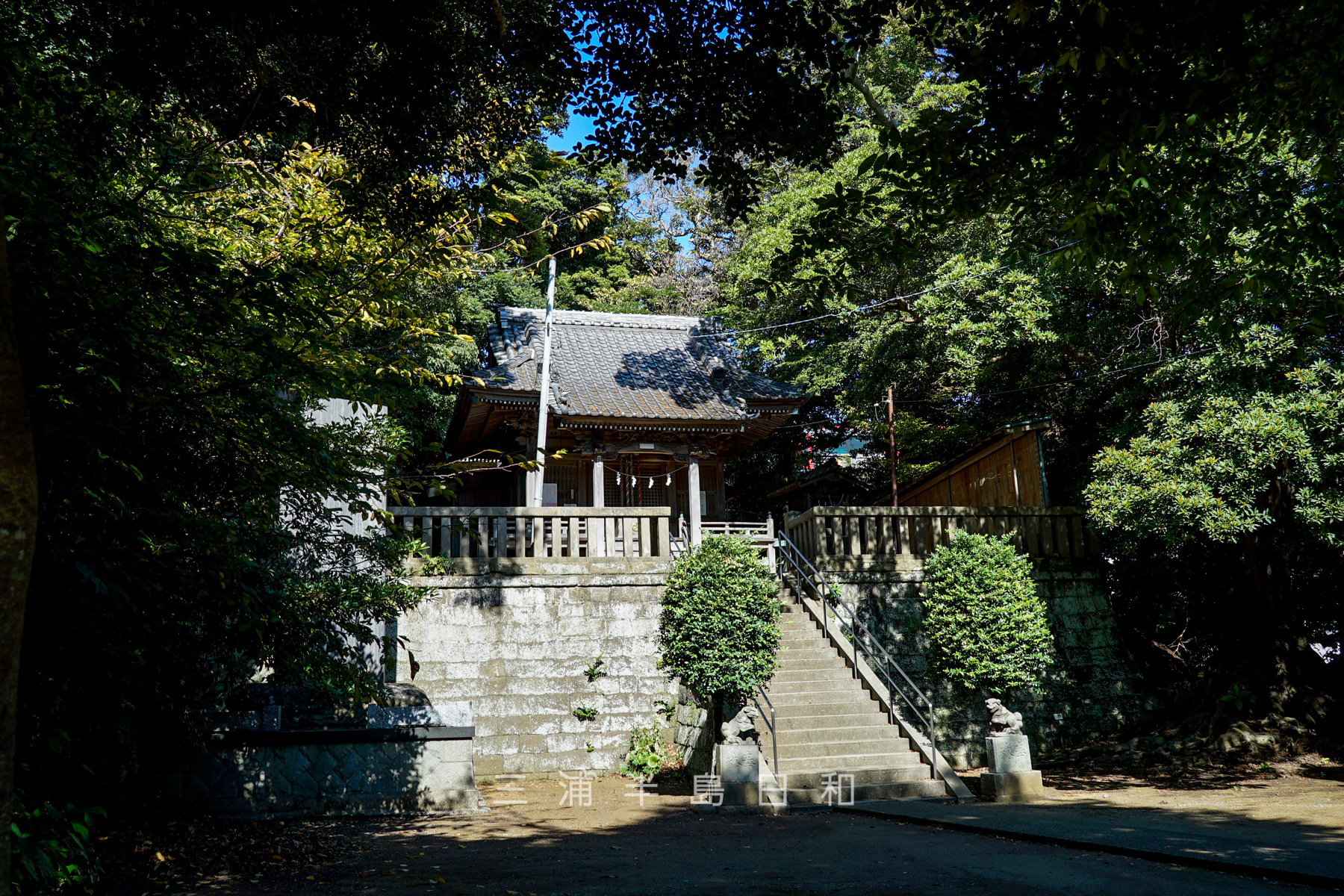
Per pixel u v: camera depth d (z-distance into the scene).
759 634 11.27
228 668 7.65
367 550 8.03
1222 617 15.80
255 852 7.18
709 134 6.73
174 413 5.11
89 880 5.16
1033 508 16.00
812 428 27.55
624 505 19.83
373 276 8.11
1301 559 13.85
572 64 6.34
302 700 10.05
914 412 24.16
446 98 6.62
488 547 13.72
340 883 6.14
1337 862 6.23
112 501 4.95
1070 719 14.84
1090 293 15.85
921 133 7.02
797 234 7.71
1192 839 7.38
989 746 11.19
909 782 11.06
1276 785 11.40
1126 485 12.59
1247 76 5.80
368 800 9.55
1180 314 7.62
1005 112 6.16
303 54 6.27
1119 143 6.05
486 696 12.55
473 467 8.25
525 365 18.48
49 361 4.38
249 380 5.14
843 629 13.91
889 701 12.35
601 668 13.09
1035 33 5.80
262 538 6.63
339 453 6.50
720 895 5.68
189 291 4.99
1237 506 11.70
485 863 6.91
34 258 4.23
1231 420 11.60
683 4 5.93
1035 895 5.60
